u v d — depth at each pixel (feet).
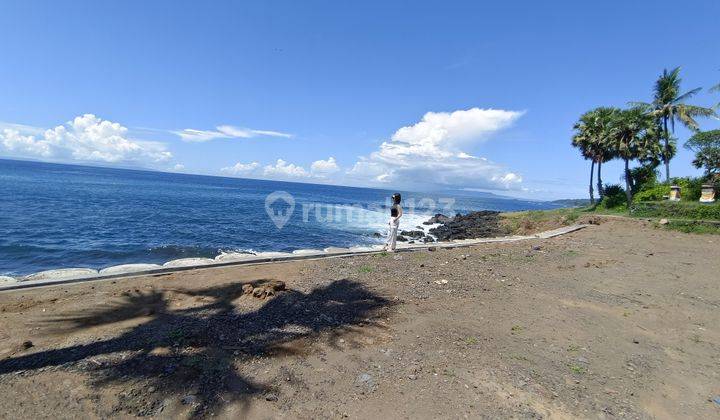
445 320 18.86
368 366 13.96
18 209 83.35
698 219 60.08
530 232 78.69
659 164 111.75
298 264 30.19
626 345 16.98
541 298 23.26
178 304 19.31
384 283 25.26
